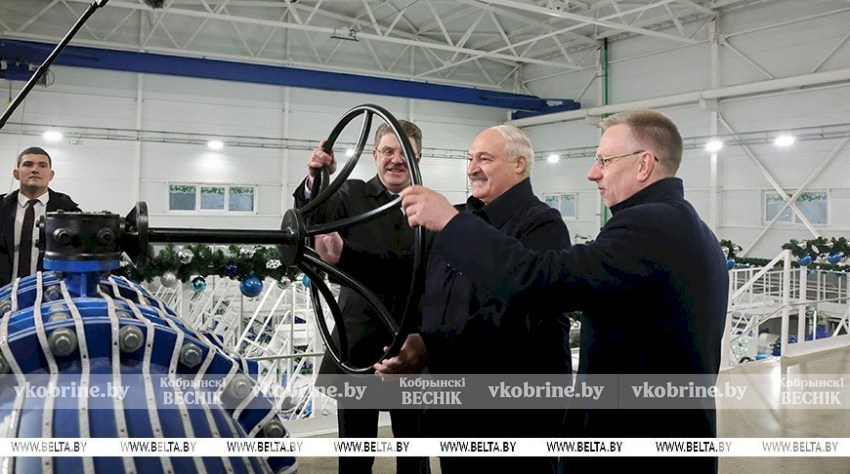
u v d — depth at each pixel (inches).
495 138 60.5
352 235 70.6
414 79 491.5
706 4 394.9
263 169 444.5
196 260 122.8
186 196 420.5
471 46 502.9
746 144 386.6
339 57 467.5
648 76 444.5
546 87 523.5
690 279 43.3
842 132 341.1
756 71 381.4
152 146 407.2
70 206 106.7
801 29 359.3
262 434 31.3
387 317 41.4
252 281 127.6
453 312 57.6
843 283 319.6
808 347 219.8
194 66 390.3
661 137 48.5
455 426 58.2
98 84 387.5
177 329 33.1
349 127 471.2
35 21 369.1
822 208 352.8
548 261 41.3
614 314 44.5
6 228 101.1
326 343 49.4
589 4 397.7
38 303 34.3
